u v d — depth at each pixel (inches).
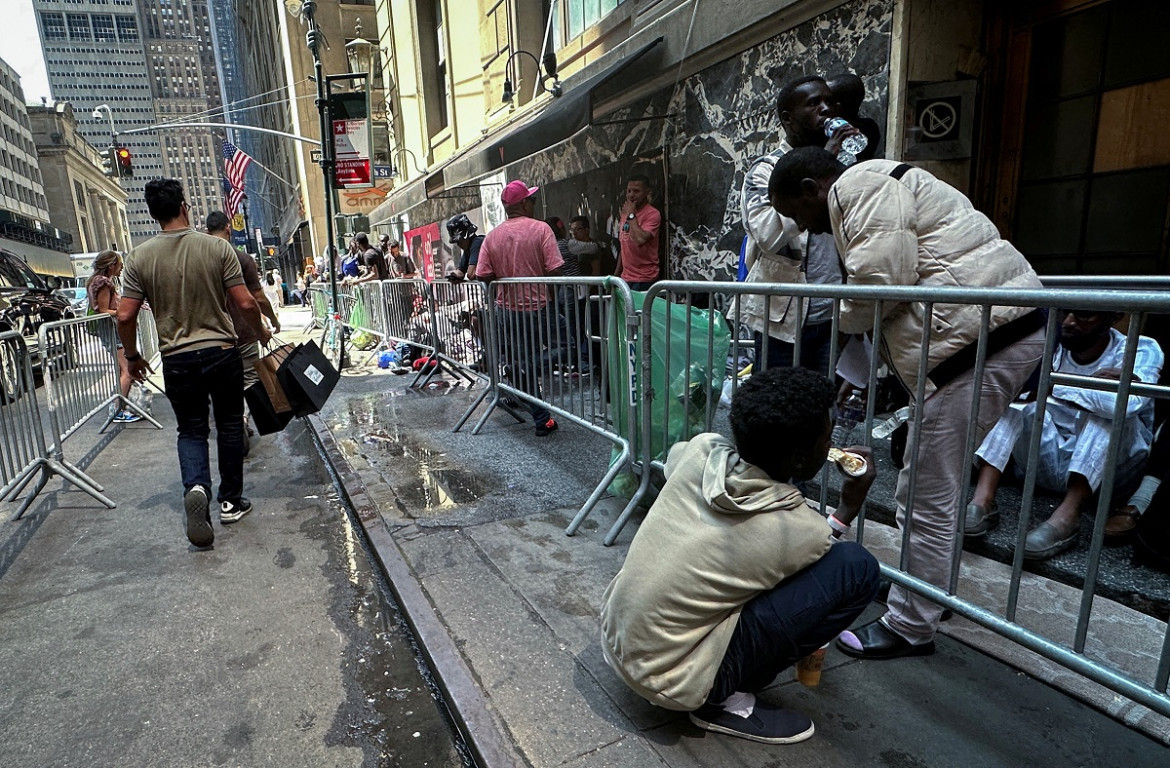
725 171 219.5
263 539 140.5
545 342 170.7
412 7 521.7
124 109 7027.6
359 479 163.0
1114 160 144.0
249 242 1598.2
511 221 189.9
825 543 68.8
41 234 2464.3
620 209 281.9
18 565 131.3
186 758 78.7
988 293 67.6
